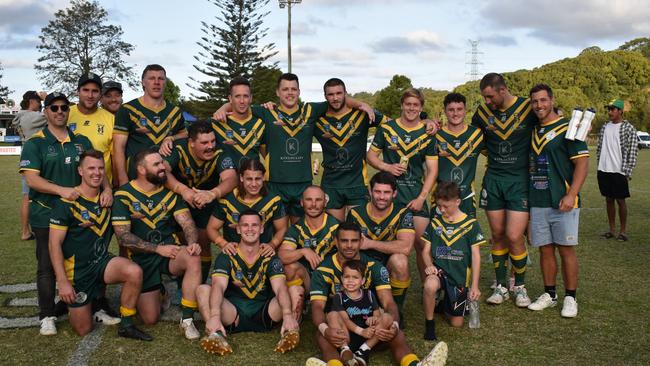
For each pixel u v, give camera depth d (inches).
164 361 146.9
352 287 148.9
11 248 283.4
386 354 152.4
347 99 212.1
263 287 169.3
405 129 204.7
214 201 197.0
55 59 2202.3
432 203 213.0
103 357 149.5
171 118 206.5
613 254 267.7
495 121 198.8
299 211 215.0
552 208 186.9
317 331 148.5
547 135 186.7
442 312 187.9
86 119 209.0
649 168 807.7
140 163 173.0
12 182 625.3
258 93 1673.2
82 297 164.2
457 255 175.3
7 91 2209.6
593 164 937.5
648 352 151.7
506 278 225.3
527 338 163.3
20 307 193.5
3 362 146.2
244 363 145.7
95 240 167.3
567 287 186.1
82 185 167.0
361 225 181.8
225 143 203.5
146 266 172.9
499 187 199.6
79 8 2171.5
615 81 2679.6
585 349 154.2
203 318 167.9
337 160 214.5
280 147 209.9
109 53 2237.9
